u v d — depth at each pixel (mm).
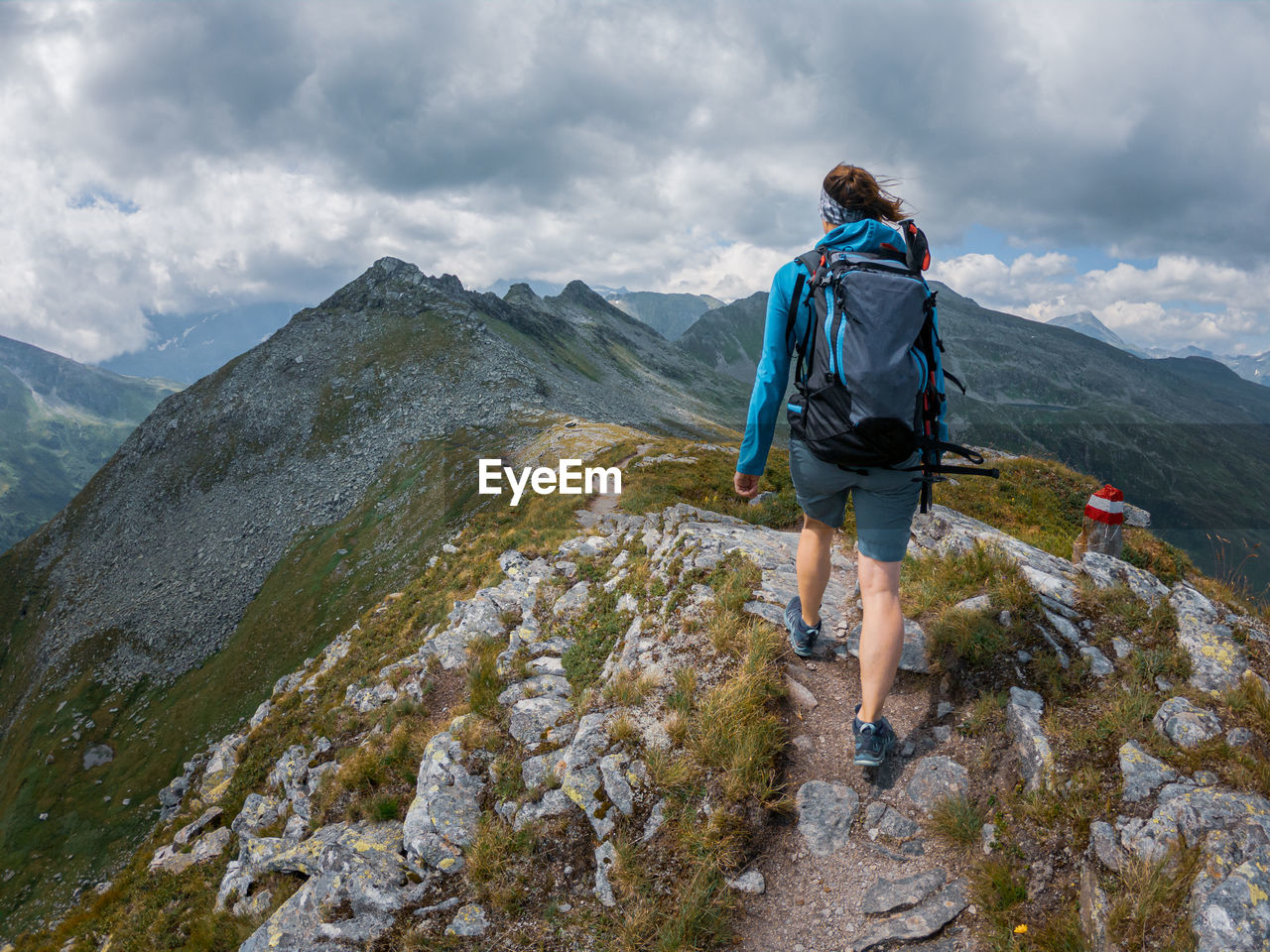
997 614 4750
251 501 102500
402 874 4539
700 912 3443
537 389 118312
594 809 4258
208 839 10758
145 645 81750
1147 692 3852
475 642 8867
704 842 3760
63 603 99688
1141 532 13062
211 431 119438
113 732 69750
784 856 3738
